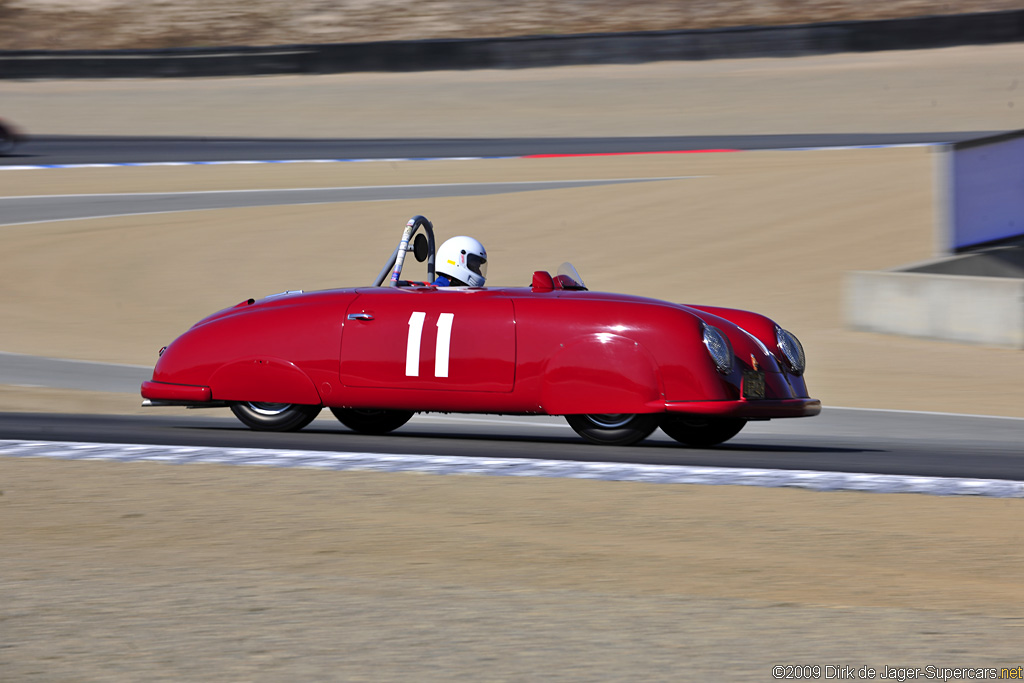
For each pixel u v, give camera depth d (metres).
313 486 20.12
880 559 15.82
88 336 52.69
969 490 20.27
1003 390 41.91
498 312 23.89
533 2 199.62
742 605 13.45
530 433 29.39
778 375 24.20
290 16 197.88
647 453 23.72
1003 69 141.75
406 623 12.59
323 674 10.99
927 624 12.76
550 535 16.97
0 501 18.89
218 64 162.38
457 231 77.06
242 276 67.19
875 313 54.75
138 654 11.52
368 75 160.62
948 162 61.81
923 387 42.53
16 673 10.98
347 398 24.53
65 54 163.88
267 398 24.98
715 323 23.91
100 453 23.06
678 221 76.75
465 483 20.45
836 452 25.34
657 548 16.28
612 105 140.00
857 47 157.62
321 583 14.21
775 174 87.19
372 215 81.50
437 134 128.12
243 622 12.57
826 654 11.70
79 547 16.02
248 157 113.38
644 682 10.84
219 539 16.53
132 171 106.69
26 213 86.88
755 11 193.50
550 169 103.06
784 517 18.19
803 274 64.94
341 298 25.06
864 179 82.94
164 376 25.61
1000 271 62.16
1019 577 15.02
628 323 23.31
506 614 12.98
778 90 141.75
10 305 59.69
